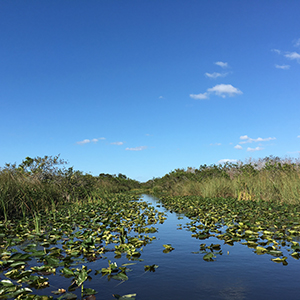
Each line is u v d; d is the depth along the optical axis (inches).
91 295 111.0
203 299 107.4
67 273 136.6
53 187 492.1
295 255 167.3
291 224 254.5
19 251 183.8
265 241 202.5
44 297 107.0
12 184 343.3
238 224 269.7
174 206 453.1
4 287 118.8
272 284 122.9
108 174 1190.9
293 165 536.4
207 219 300.5
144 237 220.4
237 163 687.7
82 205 460.4
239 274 135.9
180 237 223.6
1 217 305.1
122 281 127.6
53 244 202.7
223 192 548.1
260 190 474.9
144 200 623.8
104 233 231.6
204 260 159.6
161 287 120.0
